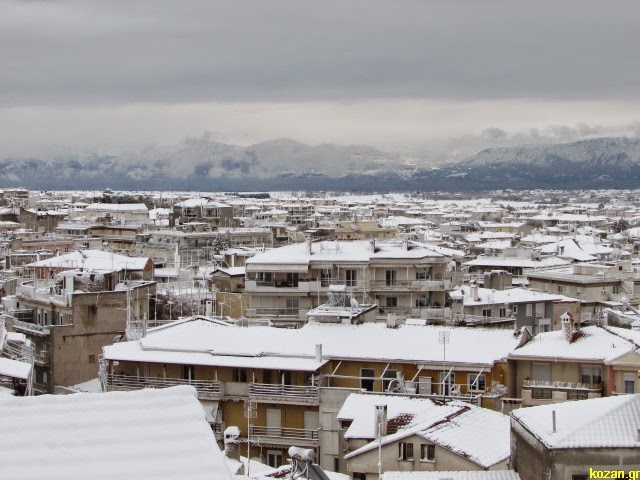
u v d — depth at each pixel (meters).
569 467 51.97
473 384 111.44
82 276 157.25
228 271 199.00
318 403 113.00
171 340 122.81
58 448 30.77
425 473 59.69
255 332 123.62
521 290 192.75
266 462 113.75
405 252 178.75
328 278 175.88
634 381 102.31
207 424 32.41
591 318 184.62
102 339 149.50
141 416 32.34
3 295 196.62
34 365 134.25
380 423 78.88
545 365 107.75
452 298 175.75
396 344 117.88
